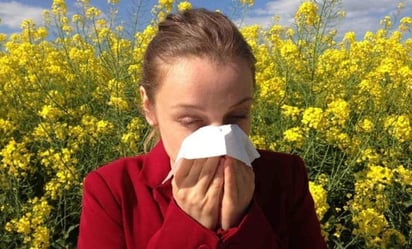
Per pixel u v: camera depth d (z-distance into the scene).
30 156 3.72
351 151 3.66
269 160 1.45
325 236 2.99
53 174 3.93
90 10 5.63
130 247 1.33
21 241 3.31
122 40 5.48
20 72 5.24
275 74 5.46
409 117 4.33
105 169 1.40
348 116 3.77
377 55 5.62
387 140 3.98
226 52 1.17
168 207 1.29
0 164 3.59
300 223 1.47
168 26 1.27
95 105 4.92
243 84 1.18
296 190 1.46
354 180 3.60
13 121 4.49
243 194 1.20
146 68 1.31
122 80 4.80
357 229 3.04
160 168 1.35
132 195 1.36
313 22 5.09
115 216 1.34
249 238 1.23
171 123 1.21
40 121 4.02
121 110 4.32
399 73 4.37
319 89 4.77
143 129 4.06
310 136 3.73
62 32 5.62
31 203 3.48
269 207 1.41
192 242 1.22
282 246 1.39
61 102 4.75
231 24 1.26
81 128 3.97
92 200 1.37
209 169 1.17
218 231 1.22
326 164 3.76
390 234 3.00
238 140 1.13
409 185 3.60
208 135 1.13
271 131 4.14
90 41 5.96
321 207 2.88
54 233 3.33
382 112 4.12
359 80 4.95
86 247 1.35
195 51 1.17
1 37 6.71
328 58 5.51
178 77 1.17
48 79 5.26
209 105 1.16
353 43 5.93
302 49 5.21
